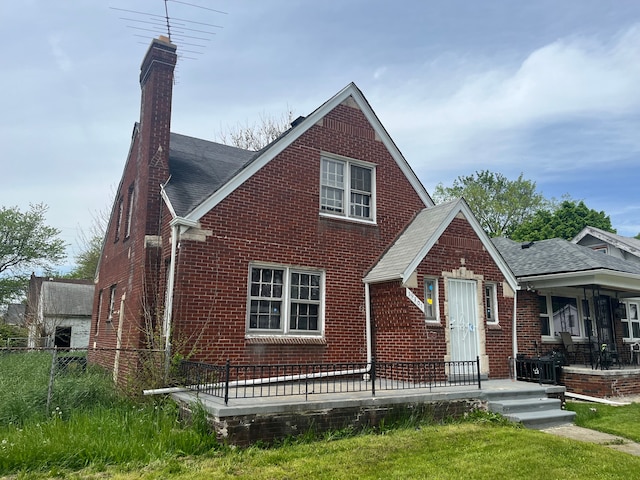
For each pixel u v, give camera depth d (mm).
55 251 44375
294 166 12391
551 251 16922
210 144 15883
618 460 7059
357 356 12297
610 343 17375
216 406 7246
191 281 10281
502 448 7500
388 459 6859
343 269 12672
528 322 15672
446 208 13375
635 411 11086
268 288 11500
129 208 14844
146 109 13234
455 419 9477
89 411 8352
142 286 11227
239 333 10703
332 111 13453
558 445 7695
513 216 44469
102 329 16547
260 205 11586
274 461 6605
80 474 5965
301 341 11492
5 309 42719
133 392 9352
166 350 9680
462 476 6223
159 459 6480
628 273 15008
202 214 10672
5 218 42219
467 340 12398
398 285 11938
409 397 8953
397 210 14188
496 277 13453
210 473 6051
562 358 14328
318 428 7848
